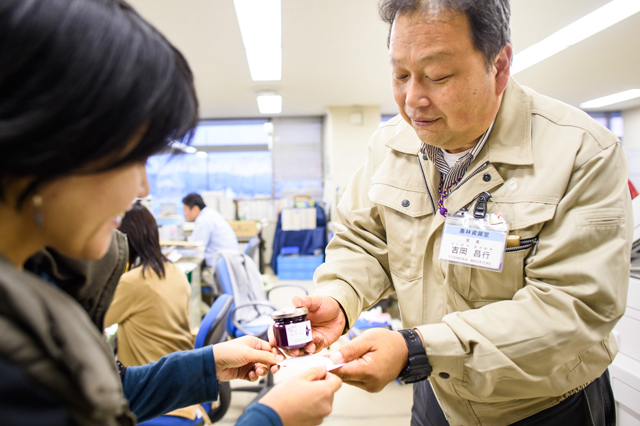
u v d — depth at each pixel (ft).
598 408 3.07
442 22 2.06
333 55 11.35
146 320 5.36
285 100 17.07
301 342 2.64
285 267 18.40
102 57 1.07
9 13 0.99
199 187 21.66
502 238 2.57
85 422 1.11
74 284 1.85
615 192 2.35
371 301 3.39
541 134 2.61
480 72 2.22
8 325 1.00
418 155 3.10
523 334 2.31
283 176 21.66
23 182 1.13
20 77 1.01
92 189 1.24
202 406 5.45
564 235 2.36
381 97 16.52
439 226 2.89
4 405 0.94
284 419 1.67
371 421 7.44
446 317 2.61
